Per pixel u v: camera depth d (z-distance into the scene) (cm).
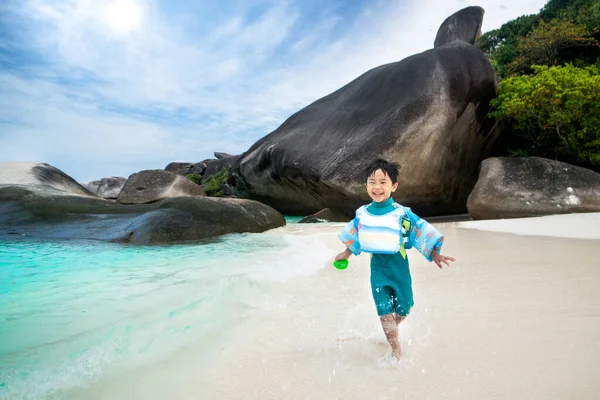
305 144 1377
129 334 243
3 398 167
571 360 184
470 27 1756
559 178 945
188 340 232
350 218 1261
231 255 546
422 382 174
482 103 1195
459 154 1190
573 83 1054
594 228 646
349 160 1155
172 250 599
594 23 1744
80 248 621
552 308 258
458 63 1197
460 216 1197
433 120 1109
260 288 349
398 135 1110
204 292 342
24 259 525
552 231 642
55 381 183
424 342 217
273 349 218
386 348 216
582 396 153
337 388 173
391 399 161
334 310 287
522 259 425
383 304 218
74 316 282
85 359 208
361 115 1291
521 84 1105
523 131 1223
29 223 778
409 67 1274
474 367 184
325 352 213
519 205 928
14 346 227
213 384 179
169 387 177
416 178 1127
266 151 1514
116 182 2855
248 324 259
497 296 292
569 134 1102
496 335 219
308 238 705
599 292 288
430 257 235
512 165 1009
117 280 398
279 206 1638
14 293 348
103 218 803
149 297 331
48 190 934
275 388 174
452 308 271
